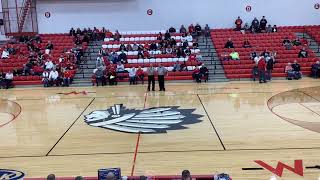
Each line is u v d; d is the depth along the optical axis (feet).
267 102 44.78
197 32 74.43
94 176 24.22
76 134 33.88
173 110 41.75
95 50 71.87
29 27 78.48
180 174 23.91
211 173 24.08
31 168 26.11
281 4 76.84
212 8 77.20
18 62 67.77
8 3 77.71
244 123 35.88
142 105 44.68
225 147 29.19
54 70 62.08
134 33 76.54
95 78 61.26
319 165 25.07
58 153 29.04
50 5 77.41
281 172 24.06
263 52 64.75
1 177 24.57
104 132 34.19
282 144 29.55
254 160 26.22
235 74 62.64
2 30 79.00
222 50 68.90
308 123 35.55
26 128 36.58
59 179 22.36
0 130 36.19
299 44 69.67
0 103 49.19
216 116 38.70
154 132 33.68
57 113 42.16
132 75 60.90
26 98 51.93
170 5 77.30
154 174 24.12
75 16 77.77
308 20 77.30
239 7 77.00
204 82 60.95
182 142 30.68
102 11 77.61
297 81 59.36
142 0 77.15
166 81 62.23
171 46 69.41
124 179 21.42
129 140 31.63
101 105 45.47
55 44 72.84
